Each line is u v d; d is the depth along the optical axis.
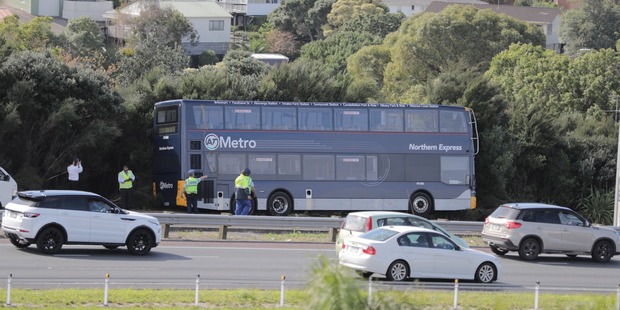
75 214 88.25
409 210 143.38
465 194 146.12
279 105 138.25
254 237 114.94
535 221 104.94
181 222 108.00
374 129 142.12
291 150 138.00
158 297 65.12
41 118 139.12
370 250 80.00
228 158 135.38
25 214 86.69
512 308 68.06
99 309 60.31
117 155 152.12
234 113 136.38
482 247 117.06
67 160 141.88
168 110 136.50
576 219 106.31
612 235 107.00
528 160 175.88
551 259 109.06
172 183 135.88
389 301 36.97
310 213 144.50
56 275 74.94
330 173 139.50
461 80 174.75
